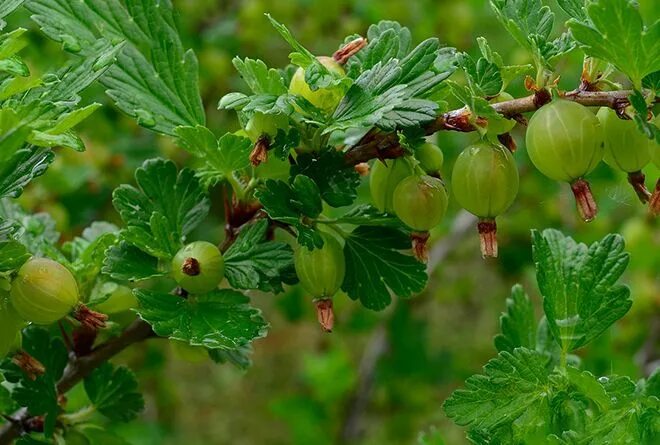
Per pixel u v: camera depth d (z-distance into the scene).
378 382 0.96
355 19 0.90
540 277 0.41
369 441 1.00
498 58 0.39
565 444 0.39
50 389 0.43
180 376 1.40
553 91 0.39
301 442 0.91
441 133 0.86
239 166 0.41
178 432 1.30
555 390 0.40
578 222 0.87
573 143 0.38
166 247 0.41
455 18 0.89
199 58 0.86
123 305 0.44
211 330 0.40
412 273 0.42
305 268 0.40
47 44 0.75
